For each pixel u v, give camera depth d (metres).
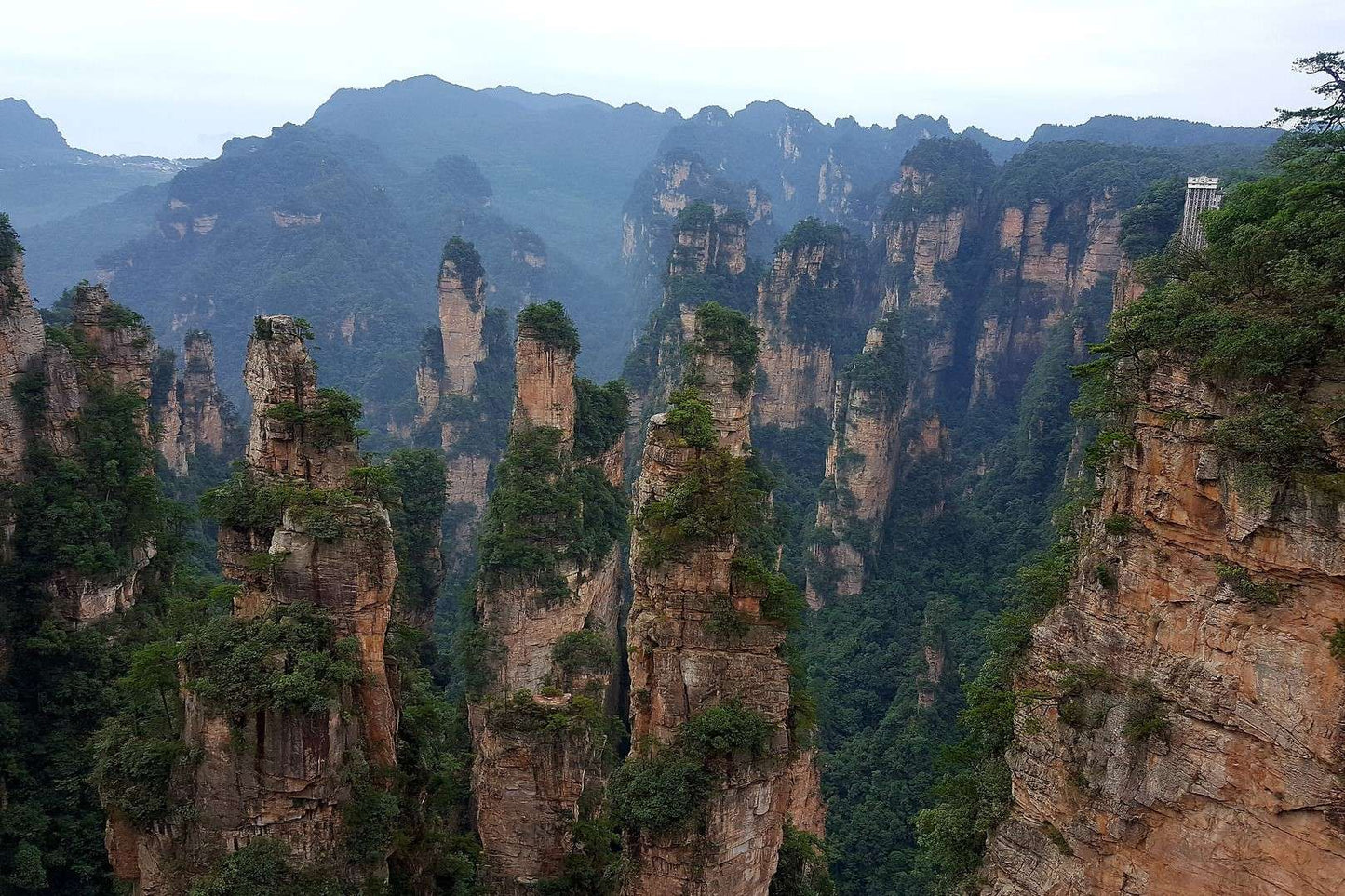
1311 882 24.23
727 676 36.44
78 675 51.09
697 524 36.38
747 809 35.56
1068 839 29.27
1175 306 28.50
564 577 64.19
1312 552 24.50
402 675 44.47
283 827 31.80
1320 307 25.86
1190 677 26.95
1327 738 23.97
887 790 68.56
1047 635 32.34
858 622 93.50
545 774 40.94
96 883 45.84
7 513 52.16
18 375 54.78
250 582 36.25
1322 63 39.41
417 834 37.09
